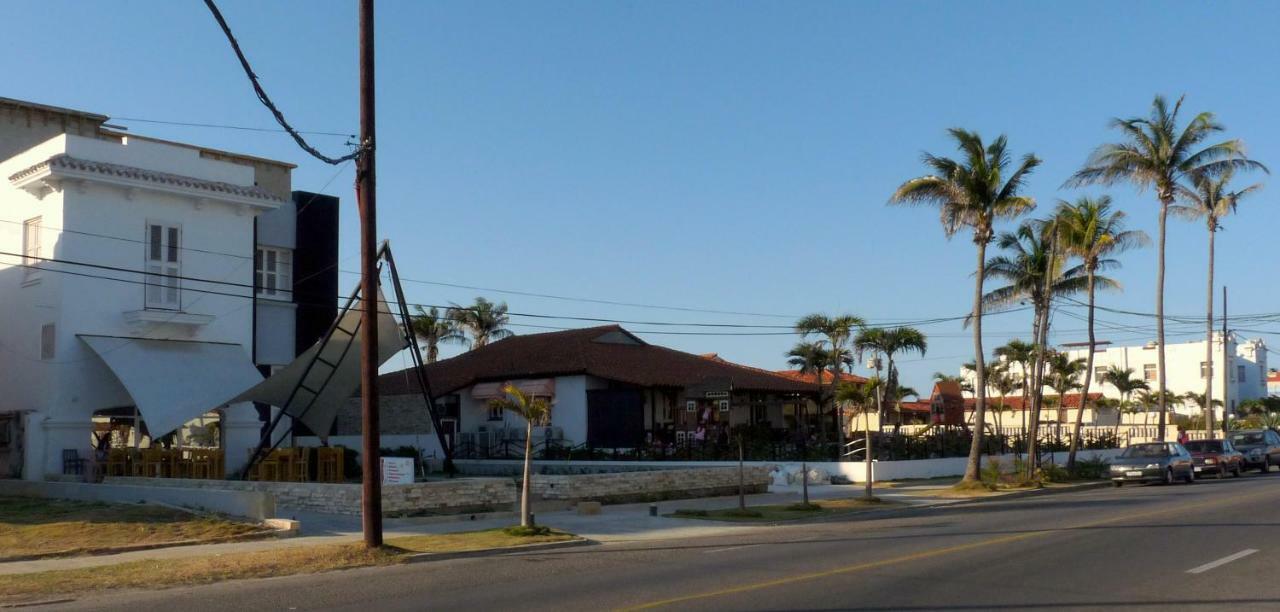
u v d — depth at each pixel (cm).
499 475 3816
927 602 1145
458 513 2289
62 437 2698
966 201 3225
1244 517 2086
